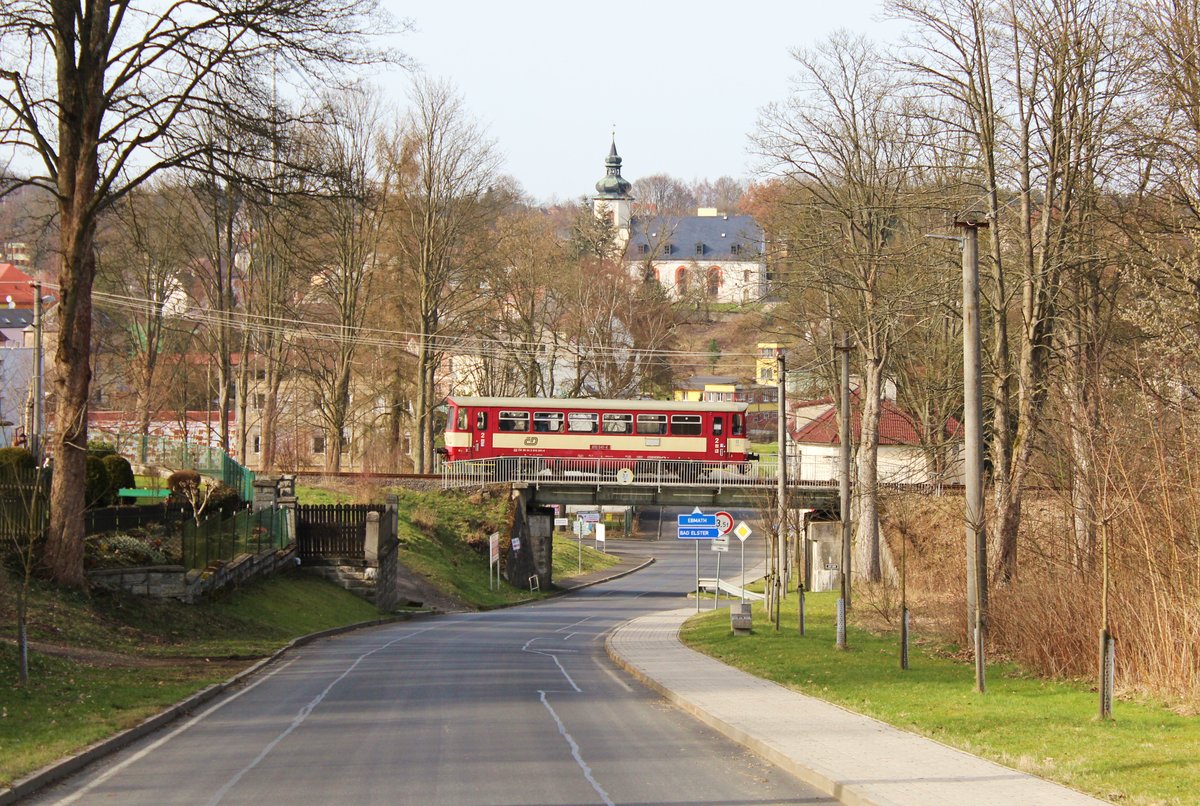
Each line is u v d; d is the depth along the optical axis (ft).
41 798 36.96
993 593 83.56
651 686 71.61
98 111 83.97
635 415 196.54
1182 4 88.02
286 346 212.02
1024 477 97.81
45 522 87.04
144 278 185.68
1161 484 61.72
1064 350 105.29
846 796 36.58
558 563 242.78
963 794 35.86
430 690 67.46
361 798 36.88
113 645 78.43
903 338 164.45
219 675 70.95
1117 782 37.11
